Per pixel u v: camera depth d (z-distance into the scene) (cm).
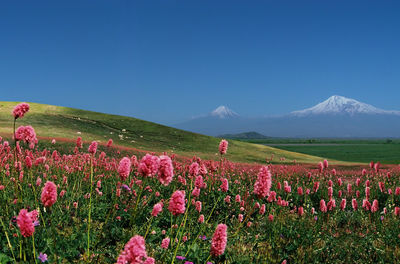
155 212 448
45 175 793
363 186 1387
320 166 1212
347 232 709
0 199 606
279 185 976
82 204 686
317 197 1161
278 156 6888
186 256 481
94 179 893
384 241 655
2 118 6194
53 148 2750
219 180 1077
